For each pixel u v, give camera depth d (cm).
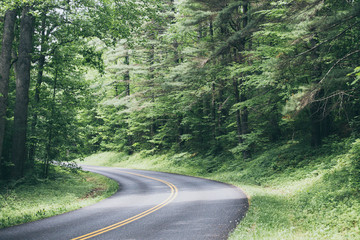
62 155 2039
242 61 2211
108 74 3894
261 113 2203
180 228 849
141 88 3484
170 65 3130
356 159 1213
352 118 1650
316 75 1547
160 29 2958
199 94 2522
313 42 1551
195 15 2052
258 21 1894
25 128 1750
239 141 2431
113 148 4947
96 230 848
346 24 1223
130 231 830
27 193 1546
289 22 1314
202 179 2295
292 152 1969
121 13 1767
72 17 1670
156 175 2719
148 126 4206
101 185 2247
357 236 681
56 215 1085
